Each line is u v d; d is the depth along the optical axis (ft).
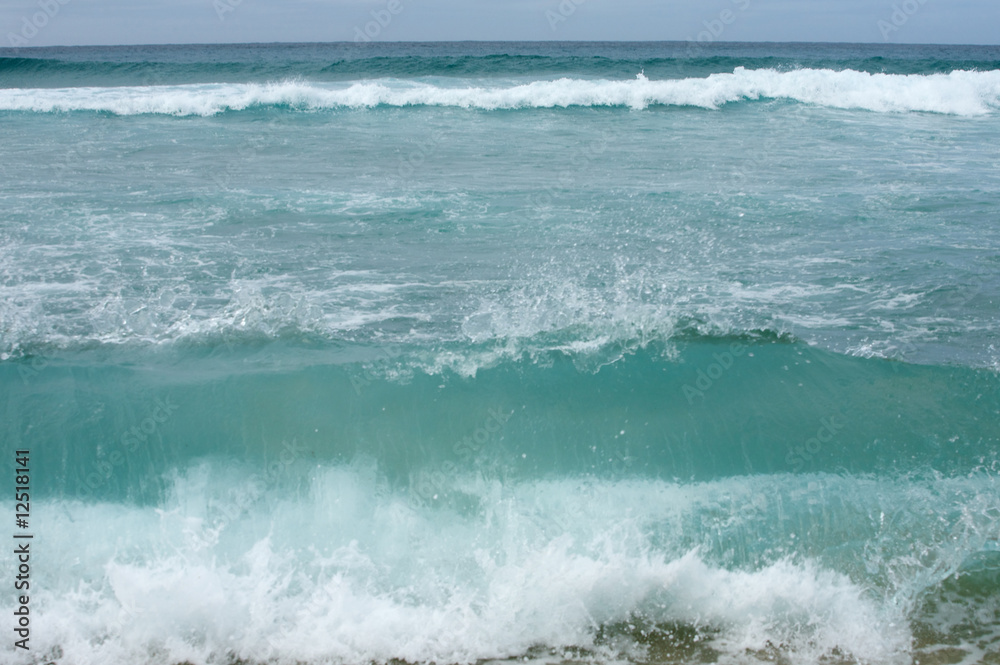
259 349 18.60
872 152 45.65
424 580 12.76
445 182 37.11
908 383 17.10
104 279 23.39
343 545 13.28
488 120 60.18
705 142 49.34
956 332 19.63
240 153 44.68
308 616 12.17
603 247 27.09
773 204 32.65
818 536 13.41
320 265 25.22
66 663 11.48
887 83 72.02
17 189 34.14
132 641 11.86
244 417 15.72
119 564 12.78
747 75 73.51
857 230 28.94
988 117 62.75
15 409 15.78
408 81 82.02
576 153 45.24
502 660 11.69
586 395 16.69
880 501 13.97
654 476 14.61
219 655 11.76
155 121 57.72
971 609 12.29
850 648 11.78
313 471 14.51
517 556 13.16
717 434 15.52
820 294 22.39
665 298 21.93
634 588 12.69
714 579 12.83
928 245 26.99
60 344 18.66
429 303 21.83
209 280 23.62
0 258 24.89
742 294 22.34
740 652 11.76
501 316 20.68
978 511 13.73
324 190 35.22
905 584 12.69
